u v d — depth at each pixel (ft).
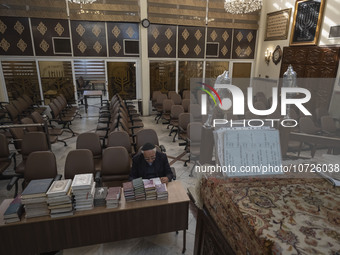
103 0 25.04
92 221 7.64
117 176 11.25
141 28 26.22
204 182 3.30
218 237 3.49
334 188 2.67
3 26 24.18
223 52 30.17
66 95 28.58
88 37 26.25
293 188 2.71
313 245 2.24
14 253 7.29
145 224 8.18
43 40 25.35
